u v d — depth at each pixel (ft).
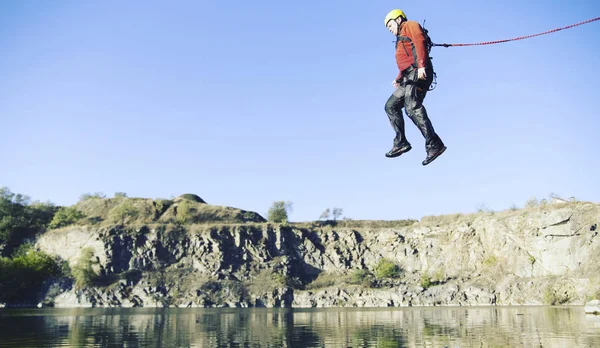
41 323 184.03
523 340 110.63
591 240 355.97
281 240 491.72
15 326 168.04
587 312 203.31
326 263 491.72
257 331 148.97
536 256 383.45
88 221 526.98
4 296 405.39
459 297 389.80
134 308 383.45
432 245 464.24
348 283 458.09
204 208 570.87
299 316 240.53
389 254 486.38
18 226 512.63
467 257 432.25
